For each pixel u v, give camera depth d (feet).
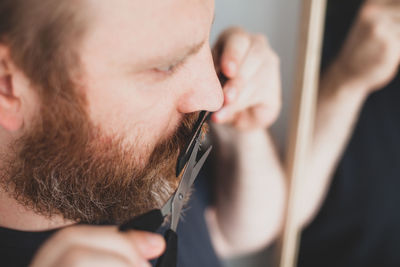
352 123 2.07
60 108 1.27
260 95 1.86
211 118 1.65
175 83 1.32
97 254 1.07
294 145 2.16
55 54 1.21
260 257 2.73
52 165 1.34
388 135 2.02
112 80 1.25
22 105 1.28
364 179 2.11
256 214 2.29
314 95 2.08
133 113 1.30
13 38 1.20
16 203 1.40
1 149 1.35
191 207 1.91
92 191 1.37
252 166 2.16
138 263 1.11
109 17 1.19
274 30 2.43
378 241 2.17
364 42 1.97
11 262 1.39
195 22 1.25
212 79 1.36
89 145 1.31
